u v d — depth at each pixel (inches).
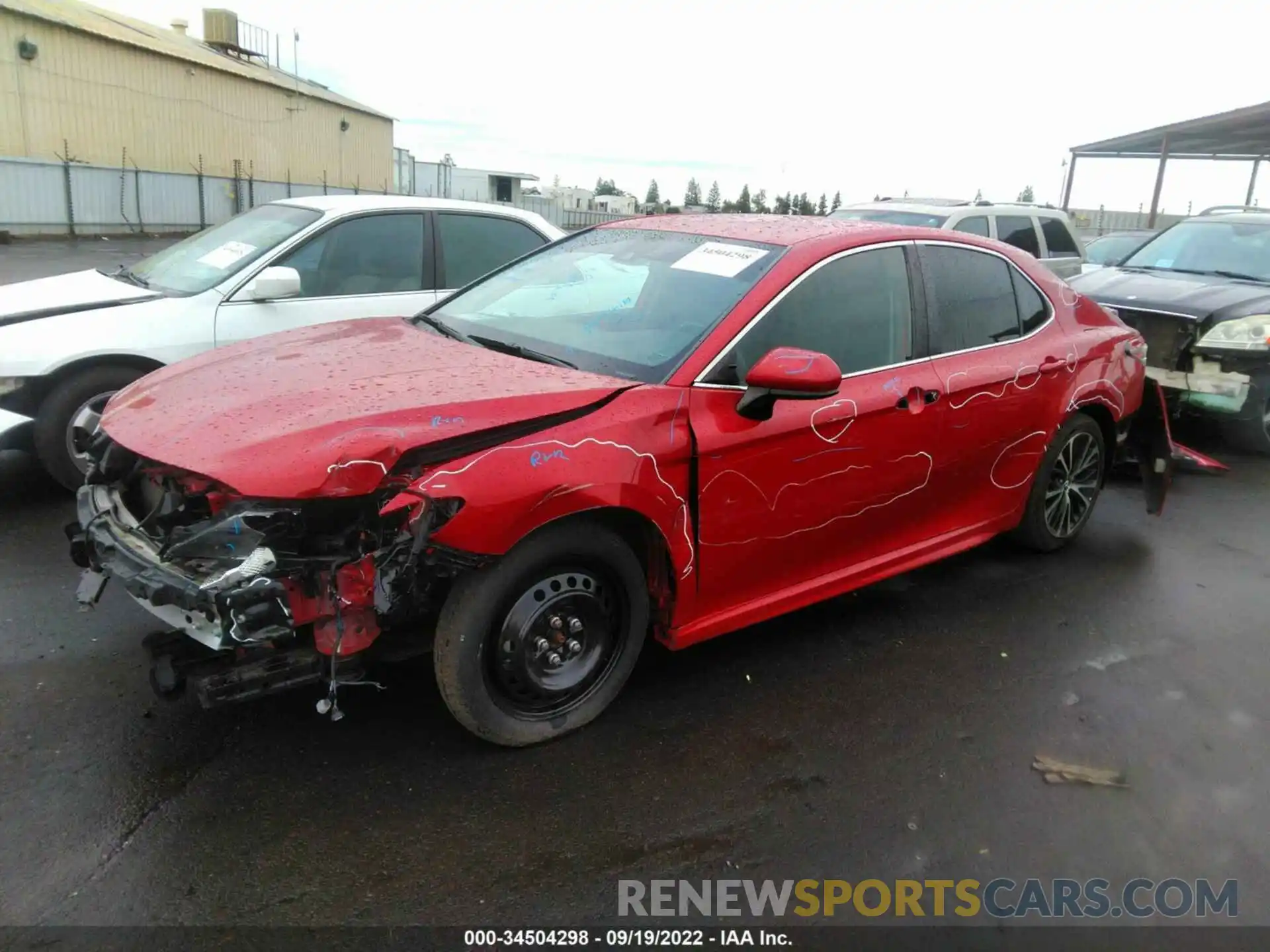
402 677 140.4
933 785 124.3
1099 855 113.3
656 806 116.6
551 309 155.3
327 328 160.1
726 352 133.3
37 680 134.9
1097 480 205.8
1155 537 222.8
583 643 127.3
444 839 108.3
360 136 1637.6
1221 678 156.4
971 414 165.6
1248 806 123.7
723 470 130.9
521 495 111.1
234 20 1478.8
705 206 986.1
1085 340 192.5
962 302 169.6
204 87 1221.1
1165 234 369.1
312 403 115.2
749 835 112.8
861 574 159.0
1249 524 236.1
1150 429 221.1
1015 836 115.6
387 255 243.1
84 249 820.6
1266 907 106.1
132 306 206.8
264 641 102.3
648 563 133.0
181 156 1200.2
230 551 104.2
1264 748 136.9
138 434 116.6
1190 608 183.2
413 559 107.4
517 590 117.6
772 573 144.9
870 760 128.7
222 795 113.2
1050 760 131.2
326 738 125.2
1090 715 143.3
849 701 142.9
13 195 886.4
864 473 150.2
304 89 1477.6
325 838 107.2
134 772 116.3
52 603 157.9
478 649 116.0
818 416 140.0
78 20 1053.2
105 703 130.2
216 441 109.5
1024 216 428.1
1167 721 142.6
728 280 143.9
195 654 114.7
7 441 205.6
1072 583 191.8
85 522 120.0
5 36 936.9
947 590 185.6
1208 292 301.1
